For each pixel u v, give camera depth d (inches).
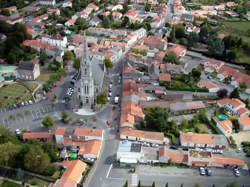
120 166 6486.2
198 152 6604.3
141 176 6230.3
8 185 5880.9
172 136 7421.3
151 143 7263.8
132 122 7637.8
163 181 6117.1
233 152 7062.0
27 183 5949.8
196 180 6190.9
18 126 7691.9
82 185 5885.8
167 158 6545.3
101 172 6294.3
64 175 5905.5
